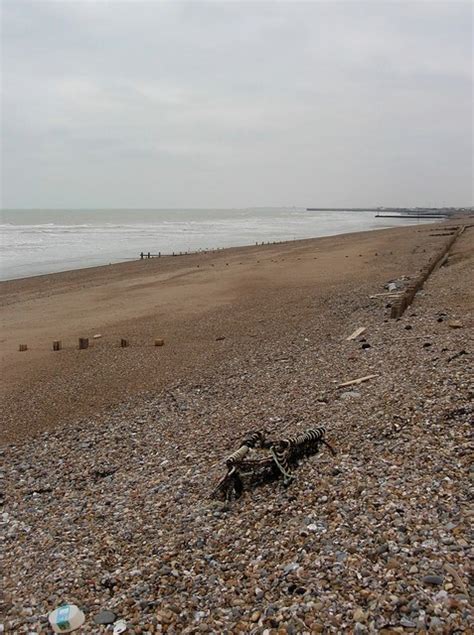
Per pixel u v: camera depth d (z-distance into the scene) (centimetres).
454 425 703
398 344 1209
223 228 9731
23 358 1455
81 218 15475
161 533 597
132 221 13438
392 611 407
